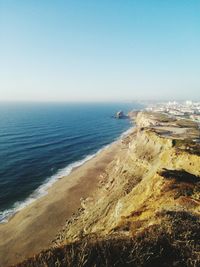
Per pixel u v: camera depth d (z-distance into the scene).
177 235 11.99
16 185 63.94
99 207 39.81
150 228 12.54
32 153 97.06
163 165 35.69
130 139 118.56
